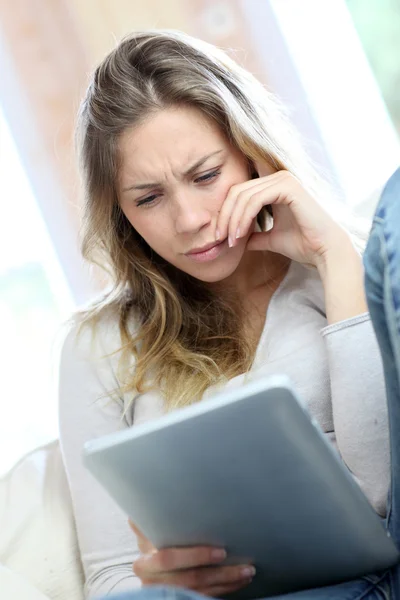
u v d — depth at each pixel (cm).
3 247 337
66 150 332
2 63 332
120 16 326
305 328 156
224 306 168
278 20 327
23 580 138
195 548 107
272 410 91
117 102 152
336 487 95
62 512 154
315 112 332
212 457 95
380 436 134
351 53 336
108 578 144
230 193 152
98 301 179
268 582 110
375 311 96
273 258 168
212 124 153
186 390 157
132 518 107
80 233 176
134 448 96
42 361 333
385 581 107
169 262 167
